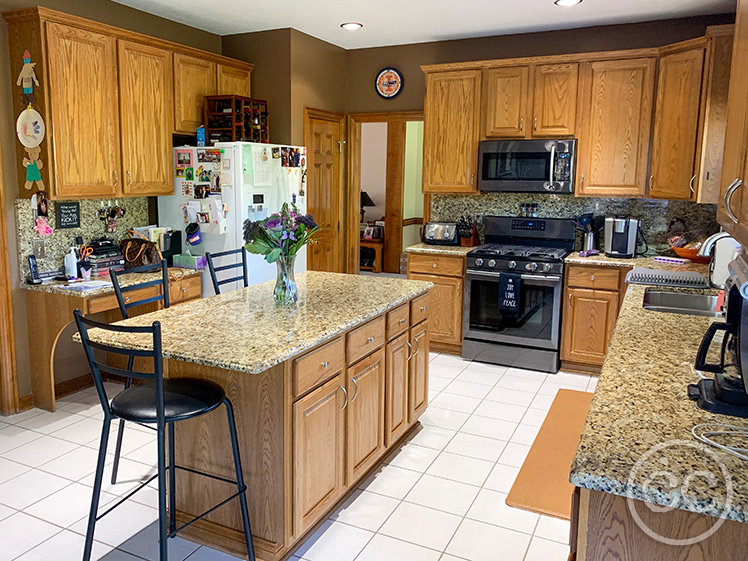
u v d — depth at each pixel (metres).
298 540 2.40
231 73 4.77
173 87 4.27
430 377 4.40
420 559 2.33
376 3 4.09
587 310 4.37
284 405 2.15
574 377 4.42
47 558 2.31
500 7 4.14
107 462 3.05
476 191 4.86
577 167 4.54
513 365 4.64
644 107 4.26
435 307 4.89
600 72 4.35
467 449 3.26
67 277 3.72
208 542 2.40
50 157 3.44
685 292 3.20
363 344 2.68
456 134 4.86
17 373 3.68
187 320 2.54
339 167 5.71
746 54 1.41
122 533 2.47
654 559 1.25
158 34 4.46
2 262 3.52
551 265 4.35
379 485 2.88
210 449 2.37
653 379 1.78
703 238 4.25
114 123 3.83
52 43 3.39
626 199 4.70
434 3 4.07
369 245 8.40
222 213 4.23
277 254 2.74
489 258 4.57
